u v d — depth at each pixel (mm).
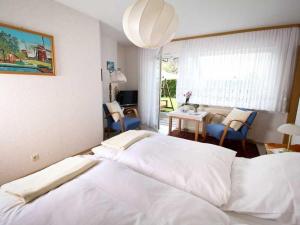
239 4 2188
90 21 2707
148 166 1317
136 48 4539
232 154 1526
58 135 2441
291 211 886
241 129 3012
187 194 1008
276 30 2951
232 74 3414
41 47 2088
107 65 3928
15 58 1861
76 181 1063
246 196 1034
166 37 1237
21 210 843
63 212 807
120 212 821
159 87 4273
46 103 2236
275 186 991
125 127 3311
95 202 872
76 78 2604
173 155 1430
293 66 2957
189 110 3705
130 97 4461
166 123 5066
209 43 3537
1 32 1733
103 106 3480
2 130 1852
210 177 1148
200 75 3730
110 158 1519
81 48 2621
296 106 2877
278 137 3236
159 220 794
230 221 868
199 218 817
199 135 3844
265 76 3129
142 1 1036
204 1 2123
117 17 2715
